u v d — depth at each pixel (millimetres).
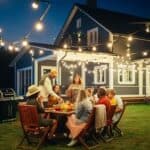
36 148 7809
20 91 25812
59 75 18750
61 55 18875
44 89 10367
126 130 10727
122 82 23906
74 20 29281
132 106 21031
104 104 8789
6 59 31062
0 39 13195
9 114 12992
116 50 24562
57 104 10141
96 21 25922
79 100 8125
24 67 25016
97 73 23703
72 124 8102
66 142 8688
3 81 30797
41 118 7938
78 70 23344
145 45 26625
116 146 8281
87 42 27281
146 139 9195
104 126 8586
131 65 24531
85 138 8867
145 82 25359
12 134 9945
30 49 23438
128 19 29609
